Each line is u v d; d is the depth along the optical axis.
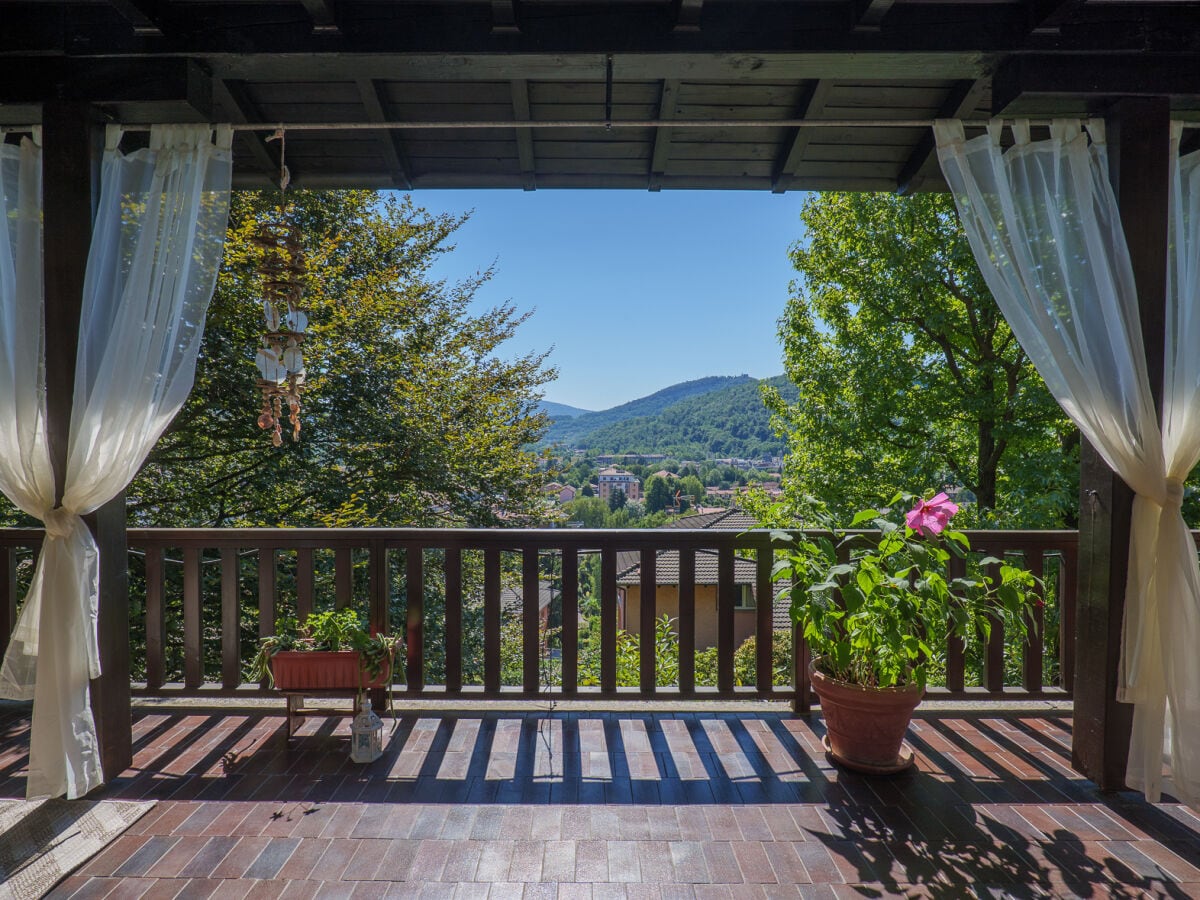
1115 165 2.41
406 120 2.96
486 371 9.89
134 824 2.21
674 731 2.96
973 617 2.57
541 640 3.55
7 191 2.46
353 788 2.45
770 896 1.87
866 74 2.46
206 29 2.32
